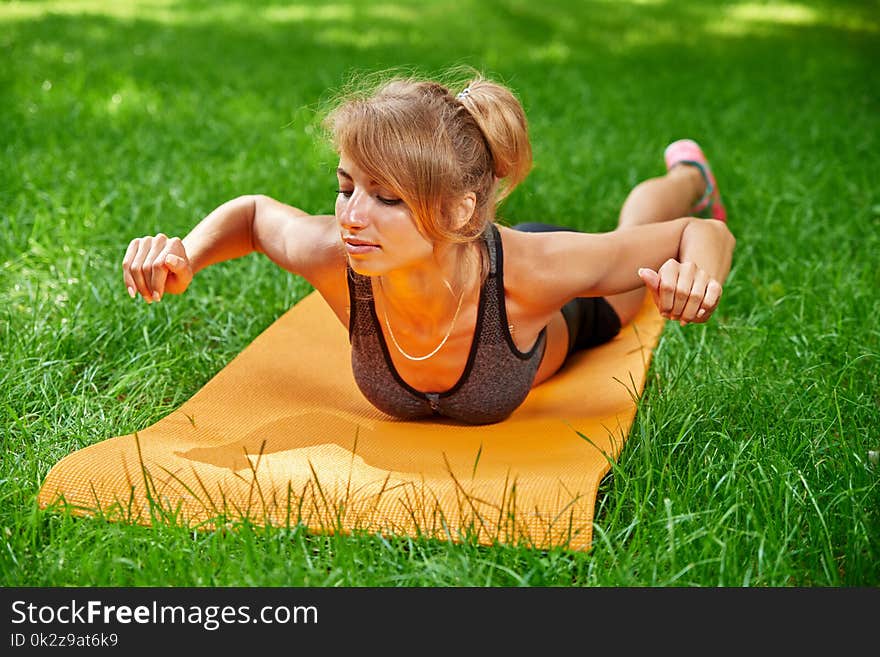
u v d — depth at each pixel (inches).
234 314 212.7
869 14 689.6
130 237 244.2
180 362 188.4
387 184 132.7
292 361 180.2
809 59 522.9
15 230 240.4
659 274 140.2
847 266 236.8
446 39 567.2
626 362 179.5
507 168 144.9
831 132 361.7
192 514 131.4
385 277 147.2
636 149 338.6
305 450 150.2
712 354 190.4
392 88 138.2
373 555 125.1
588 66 497.4
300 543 125.2
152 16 602.5
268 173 296.5
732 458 145.4
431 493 132.3
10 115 339.6
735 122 380.8
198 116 358.0
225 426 156.8
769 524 127.0
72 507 131.3
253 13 640.4
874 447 154.7
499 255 148.8
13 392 167.6
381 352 156.3
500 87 144.9
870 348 190.5
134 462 141.0
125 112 355.3
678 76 474.6
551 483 134.7
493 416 161.2
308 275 156.4
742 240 254.2
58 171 284.7
